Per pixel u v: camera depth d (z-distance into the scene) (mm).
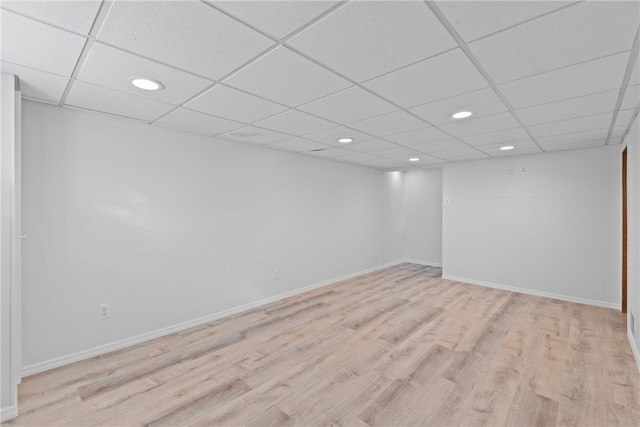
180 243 3275
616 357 2676
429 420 1919
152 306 3078
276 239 4293
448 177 5473
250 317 3672
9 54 1639
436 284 5199
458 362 2611
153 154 3057
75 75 1898
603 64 1734
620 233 3922
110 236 2803
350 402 2096
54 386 2262
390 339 3066
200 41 1515
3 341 1898
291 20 1346
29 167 2383
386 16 1315
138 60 1712
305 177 4719
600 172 4051
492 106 2438
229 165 3711
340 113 2629
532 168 4574
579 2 1214
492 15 1304
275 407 2047
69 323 2588
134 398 2139
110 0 1205
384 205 6516
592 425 1866
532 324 3439
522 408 2023
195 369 2512
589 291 4141
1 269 1887
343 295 4570
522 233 4676
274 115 2693
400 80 1965
